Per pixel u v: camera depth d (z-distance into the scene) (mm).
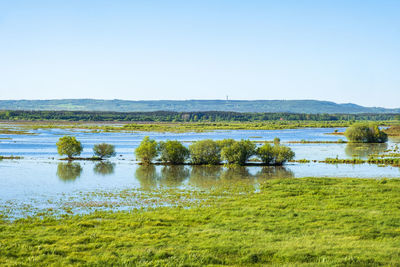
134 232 32406
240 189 54000
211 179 63594
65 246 28203
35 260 25094
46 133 186125
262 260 25312
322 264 23562
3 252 26719
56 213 39906
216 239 29922
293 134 199000
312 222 35125
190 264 24250
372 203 42812
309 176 67125
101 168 76625
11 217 38125
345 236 30531
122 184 58312
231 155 81750
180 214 38938
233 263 24859
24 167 76250
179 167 79500
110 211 40688
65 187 55344
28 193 50656
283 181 58312
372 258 24578
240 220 36219
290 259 25109
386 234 30906
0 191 51781
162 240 29844
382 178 63562
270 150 83438
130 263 24438
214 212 39688
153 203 44906
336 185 54438
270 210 40125
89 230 32938
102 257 25594
